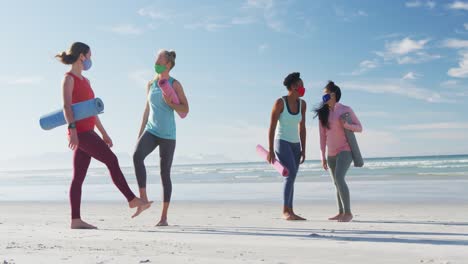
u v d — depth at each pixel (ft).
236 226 18.20
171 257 10.39
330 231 15.90
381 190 42.68
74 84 16.05
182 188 57.31
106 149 16.25
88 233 15.20
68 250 11.49
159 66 17.48
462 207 25.89
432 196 34.32
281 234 14.93
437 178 60.59
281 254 10.82
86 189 60.23
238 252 11.14
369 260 10.01
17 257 10.39
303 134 21.97
